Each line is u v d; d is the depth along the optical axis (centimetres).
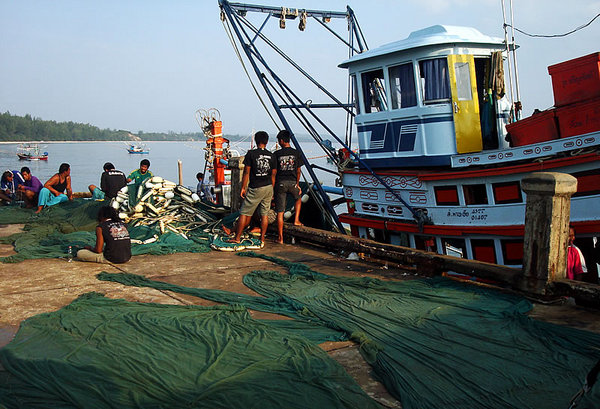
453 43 1025
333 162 1262
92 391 399
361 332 525
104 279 727
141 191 1157
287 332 529
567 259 692
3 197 1683
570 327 539
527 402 398
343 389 414
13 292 669
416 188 1040
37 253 881
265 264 845
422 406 390
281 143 1029
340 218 1213
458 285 697
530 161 907
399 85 1096
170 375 427
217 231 1095
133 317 553
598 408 387
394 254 809
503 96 1080
